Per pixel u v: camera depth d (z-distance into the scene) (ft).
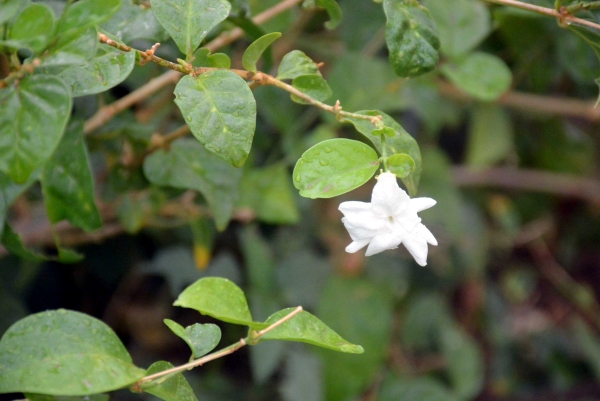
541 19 2.38
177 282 2.57
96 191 2.34
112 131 2.11
